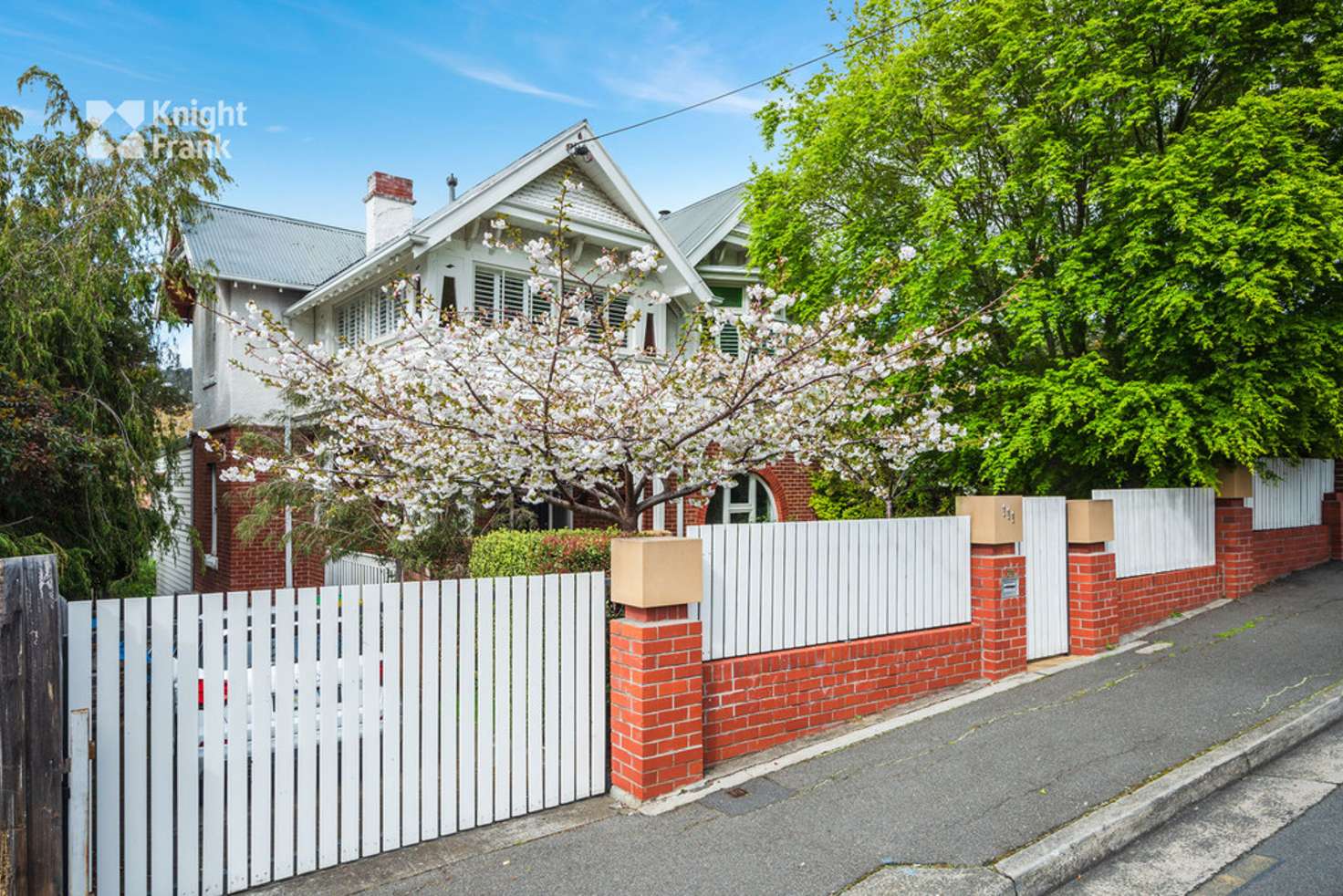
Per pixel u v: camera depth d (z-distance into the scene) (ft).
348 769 13.47
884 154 34.24
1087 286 28.32
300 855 13.05
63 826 11.21
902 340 26.76
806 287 36.65
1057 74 28.99
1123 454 31.30
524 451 21.17
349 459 25.29
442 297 37.40
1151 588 28.94
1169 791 15.44
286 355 22.75
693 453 23.84
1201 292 26.32
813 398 24.29
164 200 30.60
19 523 25.23
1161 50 28.37
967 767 16.89
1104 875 13.47
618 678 16.47
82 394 28.37
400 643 13.99
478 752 14.79
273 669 12.90
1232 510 32.17
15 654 10.57
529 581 15.42
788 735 18.72
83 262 27.94
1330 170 26.76
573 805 15.85
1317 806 15.51
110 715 11.53
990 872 12.80
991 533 22.71
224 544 45.34
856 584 20.51
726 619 18.16
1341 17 27.09
